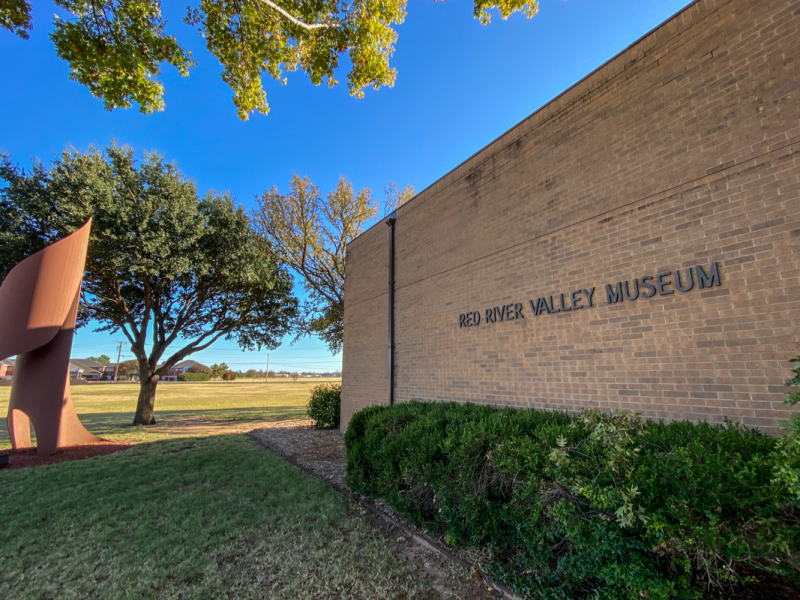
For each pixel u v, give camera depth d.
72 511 5.00
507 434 3.58
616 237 4.91
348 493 5.55
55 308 9.13
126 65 6.26
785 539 1.97
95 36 6.18
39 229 11.72
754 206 3.78
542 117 6.09
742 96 3.96
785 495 2.03
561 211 5.63
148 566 3.56
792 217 3.54
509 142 6.66
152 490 5.86
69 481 6.47
